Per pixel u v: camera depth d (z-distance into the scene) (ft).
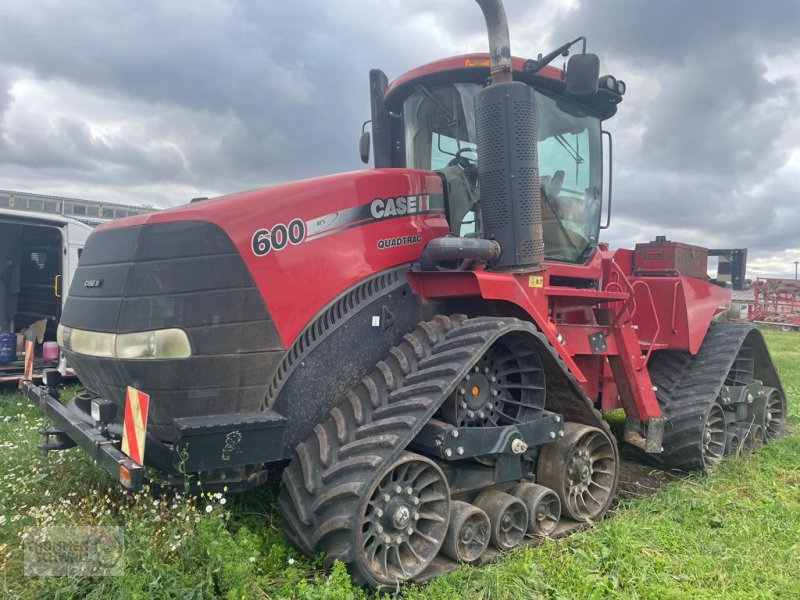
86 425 11.08
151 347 9.73
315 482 9.92
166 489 9.74
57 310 25.25
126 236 10.44
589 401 12.84
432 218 12.65
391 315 11.69
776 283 82.07
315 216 10.74
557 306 13.93
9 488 12.41
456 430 10.46
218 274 9.79
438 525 10.40
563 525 12.46
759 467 17.15
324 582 9.27
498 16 12.18
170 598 8.72
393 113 16.47
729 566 11.18
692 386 17.31
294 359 10.44
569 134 15.14
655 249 19.17
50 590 8.92
